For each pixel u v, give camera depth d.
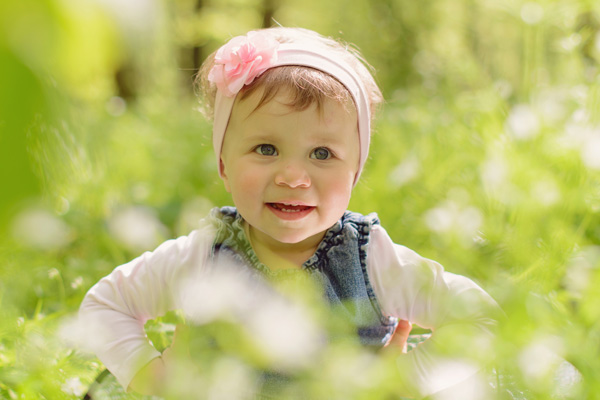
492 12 4.00
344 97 1.58
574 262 1.59
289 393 0.98
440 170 2.96
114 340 1.59
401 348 1.57
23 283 1.47
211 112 1.91
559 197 1.88
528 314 0.89
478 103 3.06
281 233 1.55
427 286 1.56
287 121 1.51
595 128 2.05
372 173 3.16
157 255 1.71
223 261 1.65
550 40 3.00
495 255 1.73
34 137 0.21
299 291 0.78
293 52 1.60
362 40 7.62
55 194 0.37
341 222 1.69
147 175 4.40
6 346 1.79
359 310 1.61
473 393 0.88
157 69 6.71
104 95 6.01
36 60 0.18
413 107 4.99
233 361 0.74
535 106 2.43
